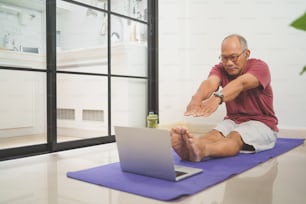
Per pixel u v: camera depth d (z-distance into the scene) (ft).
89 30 9.03
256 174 4.33
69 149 6.78
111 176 4.12
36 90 8.61
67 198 3.28
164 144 3.68
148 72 9.46
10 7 8.33
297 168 4.73
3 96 7.84
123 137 4.16
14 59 7.90
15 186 3.81
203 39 9.70
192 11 9.82
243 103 6.66
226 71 6.69
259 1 8.63
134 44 8.98
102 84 8.43
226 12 9.23
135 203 3.08
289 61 8.25
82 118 9.12
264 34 8.59
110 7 8.05
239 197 3.26
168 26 9.83
